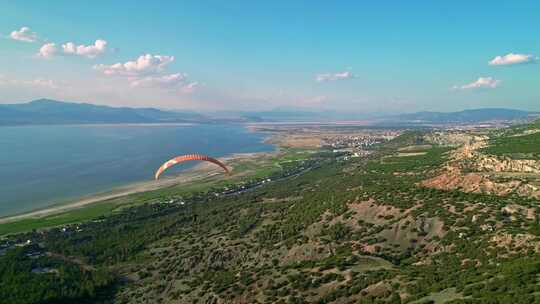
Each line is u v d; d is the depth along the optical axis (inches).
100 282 5226.4
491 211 4665.4
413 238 4650.6
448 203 5132.9
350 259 4392.2
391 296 3161.9
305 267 4434.1
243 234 6353.3
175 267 5654.5
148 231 7327.8
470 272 3275.1
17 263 5826.8
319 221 5807.1
